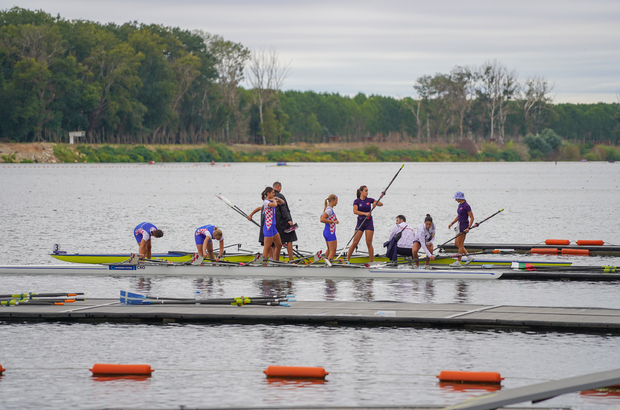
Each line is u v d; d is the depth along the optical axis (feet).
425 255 140.97
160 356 77.61
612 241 194.70
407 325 90.89
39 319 93.76
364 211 138.51
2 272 134.00
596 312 94.22
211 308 97.25
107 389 66.39
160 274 133.90
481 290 118.32
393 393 65.21
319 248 171.12
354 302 102.22
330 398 63.72
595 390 67.21
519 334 86.58
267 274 132.26
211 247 140.05
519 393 51.24
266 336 85.97
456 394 64.90
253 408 60.64
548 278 129.08
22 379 69.46
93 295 113.09
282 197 138.10
